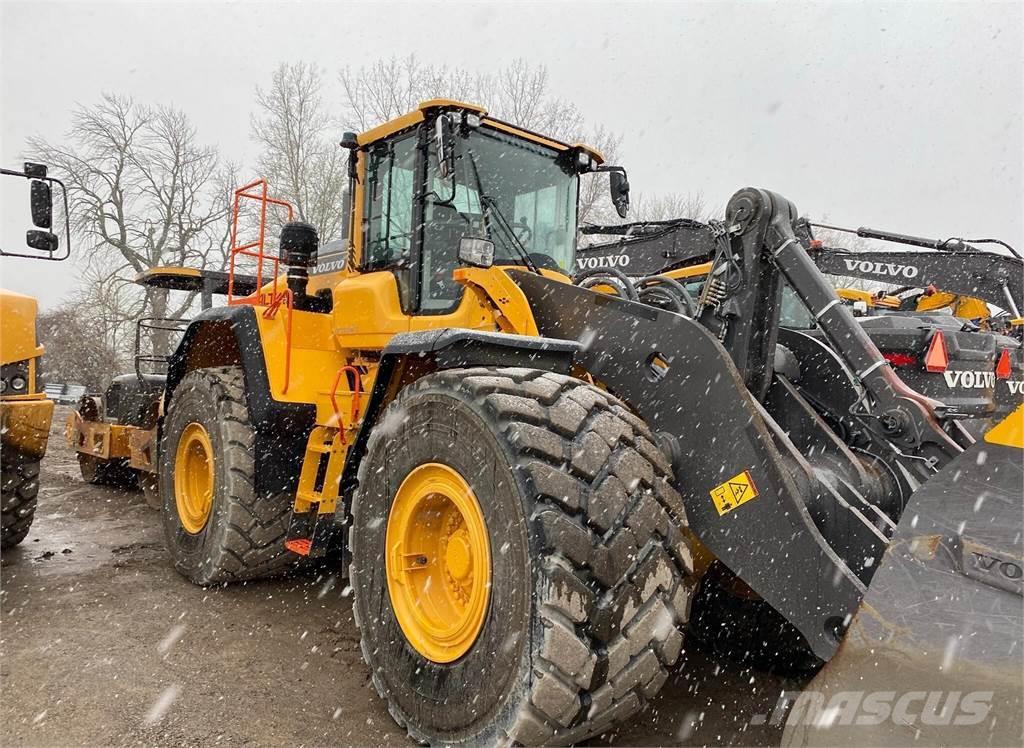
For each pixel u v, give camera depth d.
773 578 2.18
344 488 3.10
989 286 7.81
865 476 2.66
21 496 4.32
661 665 2.13
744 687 2.93
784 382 2.98
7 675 2.83
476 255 3.10
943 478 1.67
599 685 2.02
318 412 3.74
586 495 2.08
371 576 2.68
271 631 3.40
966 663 1.44
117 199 22.62
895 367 6.14
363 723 2.58
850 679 1.60
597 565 2.02
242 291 5.94
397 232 3.68
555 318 2.95
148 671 2.91
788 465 2.40
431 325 3.35
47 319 19.59
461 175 3.46
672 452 2.42
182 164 23.12
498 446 2.18
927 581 1.58
